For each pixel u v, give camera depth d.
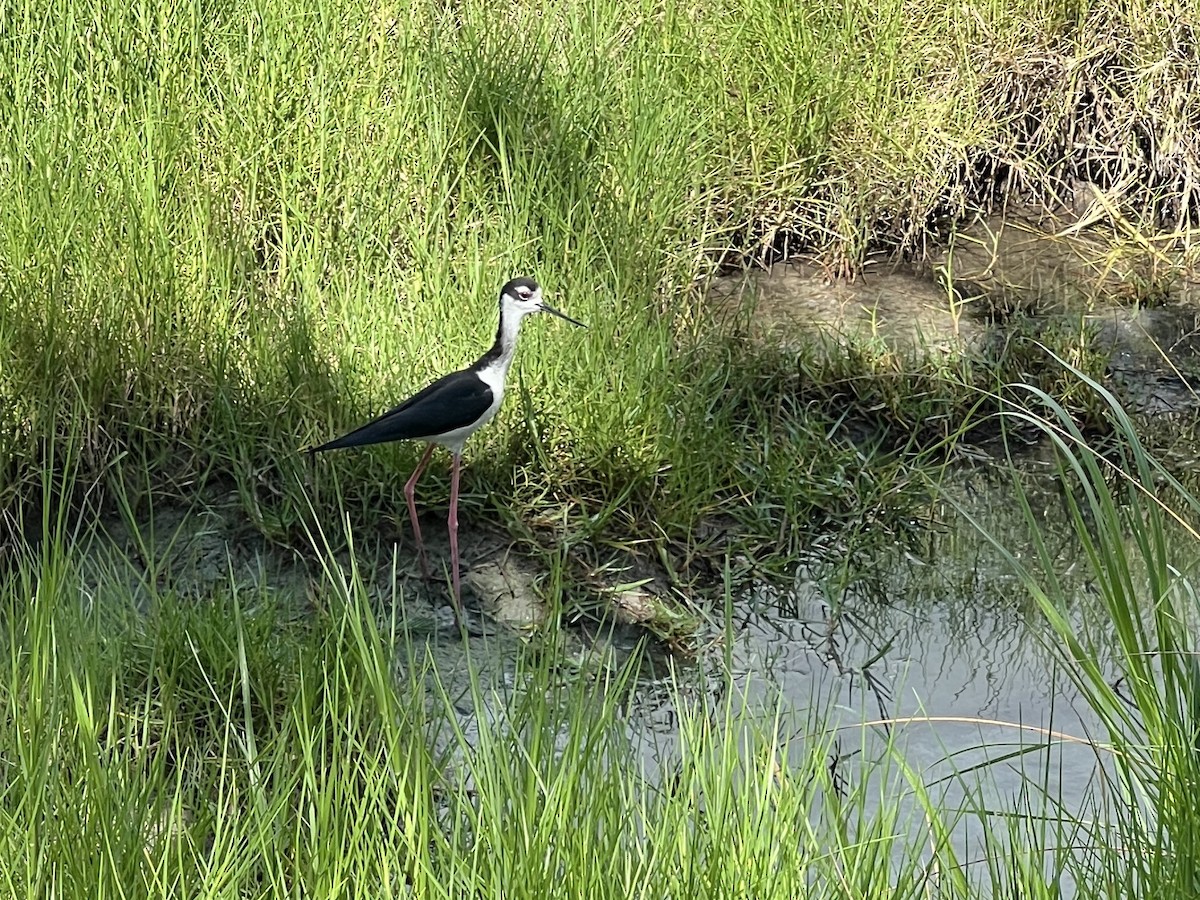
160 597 10.17
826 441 12.34
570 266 12.53
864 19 15.52
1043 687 10.27
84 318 11.35
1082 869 7.41
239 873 6.88
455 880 7.00
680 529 11.33
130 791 7.31
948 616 11.06
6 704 7.84
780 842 7.13
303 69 13.88
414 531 10.73
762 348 13.21
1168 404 13.17
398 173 13.13
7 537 10.54
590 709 8.41
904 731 9.73
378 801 7.30
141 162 12.67
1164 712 7.62
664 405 11.70
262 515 10.89
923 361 13.28
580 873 6.84
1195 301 14.35
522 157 13.21
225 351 11.56
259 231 12.86
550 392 11.69
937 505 12.09
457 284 12.45
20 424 10.96
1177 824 7.03
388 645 8.73
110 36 13.77
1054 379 13.12
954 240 15.02
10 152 12.43
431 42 14.08
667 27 15.02
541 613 10.58
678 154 13.81
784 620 10.90
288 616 9.77
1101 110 15.45
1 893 6.70
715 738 8.43
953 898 7.39
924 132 14.92
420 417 10.13
